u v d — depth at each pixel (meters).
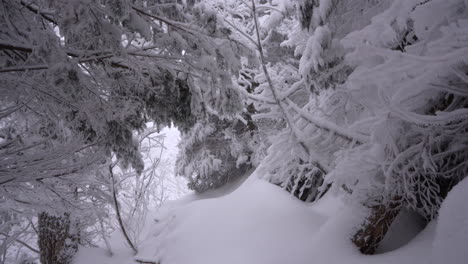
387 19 2.36
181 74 3.46
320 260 4.12
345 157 3.78
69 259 7.20
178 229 7.04
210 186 13.31
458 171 3.58
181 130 3.71
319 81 3.78
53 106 3.12
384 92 2.67
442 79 2.72
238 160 11.41
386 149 3.57
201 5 3.05
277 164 5.27
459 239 1.54
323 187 4.59
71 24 2.30
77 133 3.45
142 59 3.23
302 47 5.07
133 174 8.38
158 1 3.00
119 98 3.29
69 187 4.25
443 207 1.77
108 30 2.51
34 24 2.62
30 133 3.83
